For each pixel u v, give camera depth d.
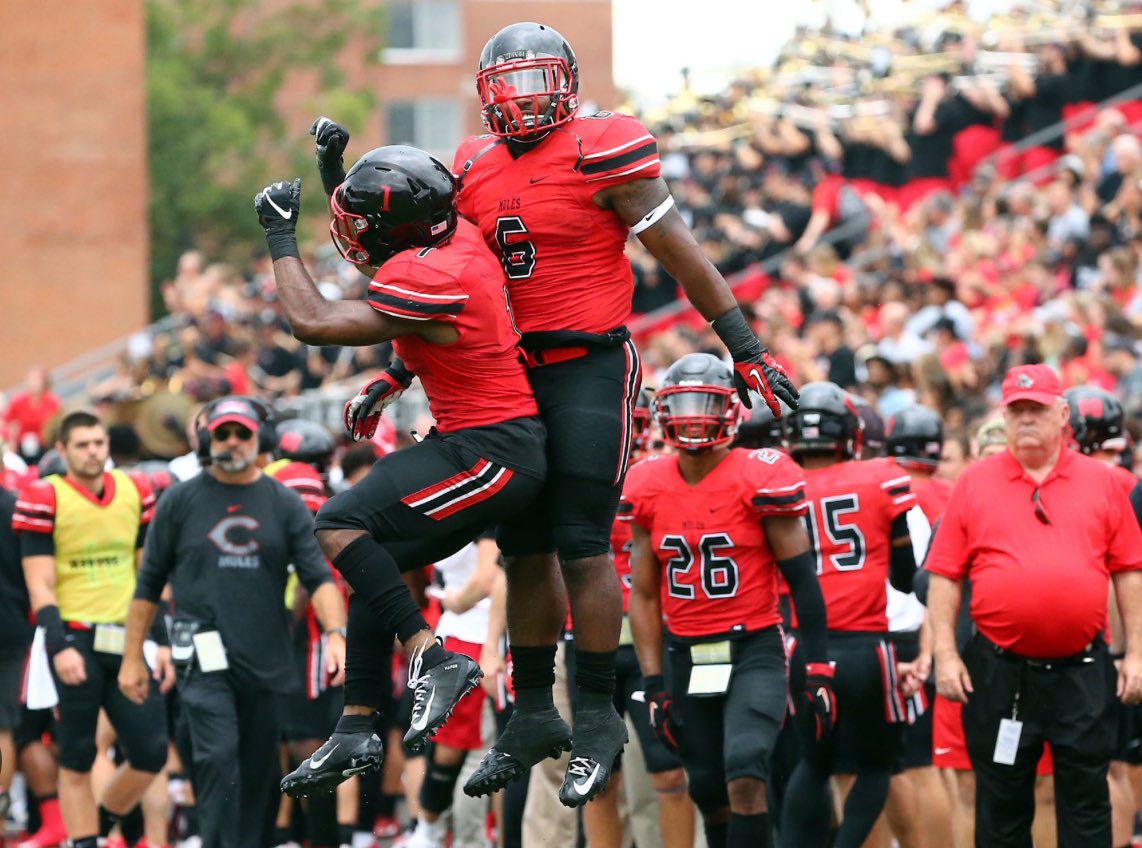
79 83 108.38
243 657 30.55
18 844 39.16
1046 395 26.12
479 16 173.50
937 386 42.75
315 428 37.16
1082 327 48.22
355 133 154.62
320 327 17.56
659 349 55.59
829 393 29.47
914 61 75.62
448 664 17.89
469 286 17.98
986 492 26.52
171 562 31.11
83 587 33.66
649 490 27.55
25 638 34.44
